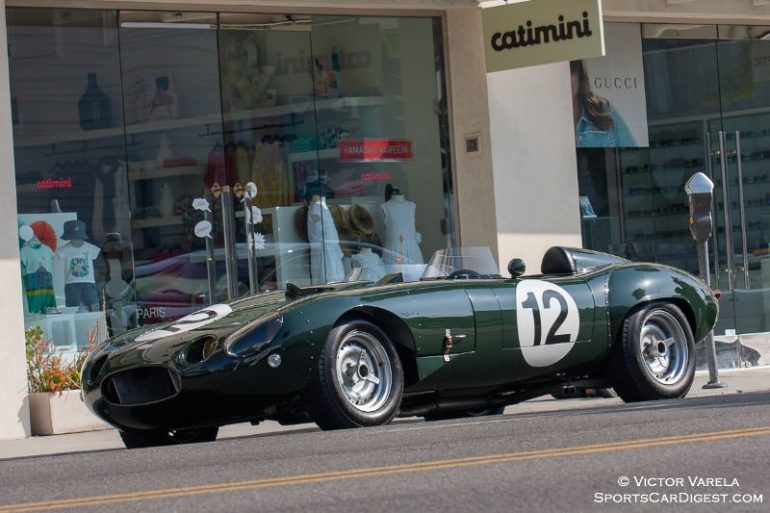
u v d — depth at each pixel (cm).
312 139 1656
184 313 1562
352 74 1683
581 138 1798
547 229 1716
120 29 1537
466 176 1703
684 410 905
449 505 546
